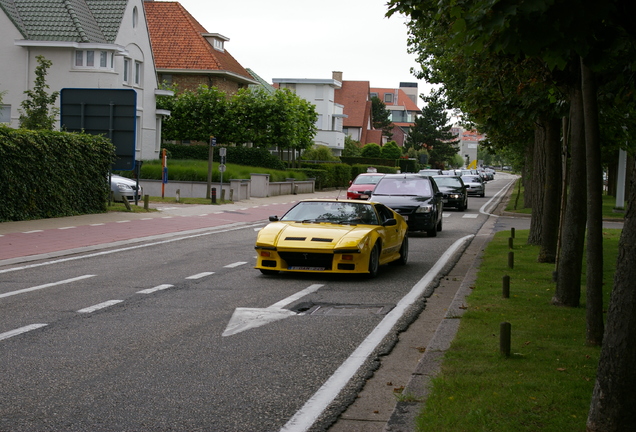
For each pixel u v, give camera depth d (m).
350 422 5.21
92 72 38.94
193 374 6.42
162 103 47.69
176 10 57.88
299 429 5.03
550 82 9.76
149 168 37.00
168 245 17.36
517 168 49.03
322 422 5.17
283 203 36.31
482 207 37.53
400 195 21.61
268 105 48.44
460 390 5.56
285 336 8.00
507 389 5.56
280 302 10.12
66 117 26.23
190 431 4.98
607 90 9.13
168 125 48.75
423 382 5.89
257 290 11.12
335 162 67.06
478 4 5.16
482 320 8.41
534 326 8.09
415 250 17.50
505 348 6.64
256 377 6.34
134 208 26.72
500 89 12.03
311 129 55.66
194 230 21.28
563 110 11.57
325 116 85.31
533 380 5.83
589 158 7.48
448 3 6.32
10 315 8.90
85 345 7.43
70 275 12.31
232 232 21.25
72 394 5.79
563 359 6.58
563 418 4.86
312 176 52.97
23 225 19.61
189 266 13.77
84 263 13.87
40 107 29.67
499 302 9.62
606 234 21.23
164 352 7.19
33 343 7.48
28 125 29.17
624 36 5.49
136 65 43.84
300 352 7.27
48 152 21.50
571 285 9.41
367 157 84.88
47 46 38.56
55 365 6.65
